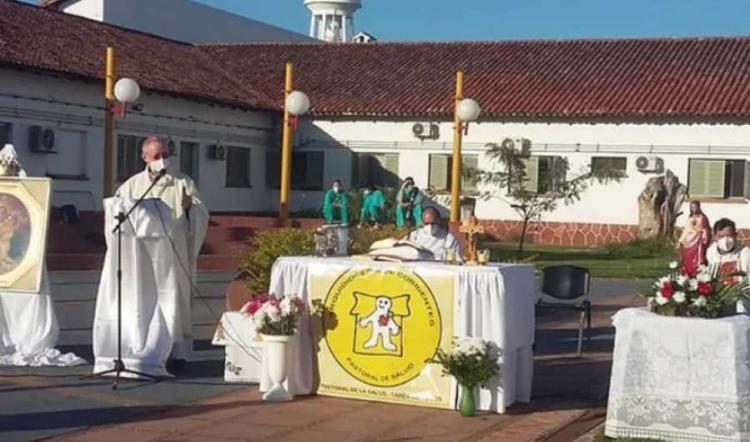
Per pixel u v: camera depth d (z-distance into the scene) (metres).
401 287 10.20
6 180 11.78
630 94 35.75
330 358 10.51
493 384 10.00
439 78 39.03
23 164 27.66
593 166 35.62
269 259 12.72
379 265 10.30
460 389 9.97
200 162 35.22
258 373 11.04
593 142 35.62
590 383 11.77
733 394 8.66
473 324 9.96
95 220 26.00
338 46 42.44
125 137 31.58
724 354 8.70
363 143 38.12
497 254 29.47
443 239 11.86
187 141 34.44
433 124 37.25
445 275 10.03
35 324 11.90
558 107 35.56
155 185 11.41
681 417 8.82
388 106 37.50
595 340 14.97
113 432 9.01
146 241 11.12
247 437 8.97
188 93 33.25
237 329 11.07
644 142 35.12
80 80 29.11
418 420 9.68
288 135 22.34
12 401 10.01
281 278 10.71
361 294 10.37
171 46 39.22
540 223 36.09
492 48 41.16
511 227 36.25
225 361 11.55
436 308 10.05
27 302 11.88
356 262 10.43
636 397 8.96
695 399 8.77
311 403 10.27
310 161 38.72
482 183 36.38
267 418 9.65
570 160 35.84
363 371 10.37
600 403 10.74
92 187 29.97
